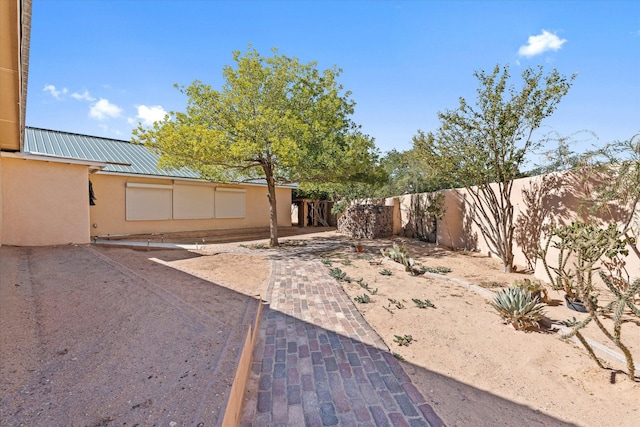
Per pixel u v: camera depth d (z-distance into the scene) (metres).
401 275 8.06
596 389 3.27
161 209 14.59
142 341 3.17
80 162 8.87
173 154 10.81
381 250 11.47
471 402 3.05
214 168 12.55
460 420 2.76
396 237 15.84
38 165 8.31
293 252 11.46
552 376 3.54
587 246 5.12
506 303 4.98
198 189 16.03
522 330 4.75
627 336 4.39
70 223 8.79
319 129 10.64
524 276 7.79
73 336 3.14
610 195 5.80
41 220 8.33
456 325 4.93
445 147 8.54
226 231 16.81
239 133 10.54
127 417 2.02
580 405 3.03
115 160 13.77
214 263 8.84
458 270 8.50
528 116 7.23
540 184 8.05
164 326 3.60
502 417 2.84
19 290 4.30
